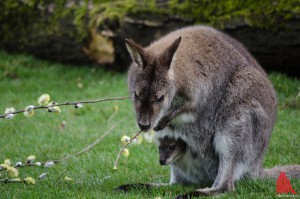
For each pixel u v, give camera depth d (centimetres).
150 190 959
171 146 997
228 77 1003
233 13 1564
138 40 1717
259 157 1011
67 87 1777
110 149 1252
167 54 923
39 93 1723
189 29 1052
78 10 1844
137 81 922
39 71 1902
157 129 968
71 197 912
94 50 1856
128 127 1409
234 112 977
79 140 1320
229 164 962
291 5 1493
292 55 1562
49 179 1027
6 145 1267
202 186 1012
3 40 2000
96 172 1093
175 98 960
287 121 1368
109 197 901
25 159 1170
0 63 1922
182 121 983
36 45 1955
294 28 1504
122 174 1079
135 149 1247
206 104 985
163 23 1656
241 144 970
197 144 996
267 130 1011
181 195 898
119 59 1848
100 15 1783
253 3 1548
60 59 1961
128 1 1741
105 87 1744
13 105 1605
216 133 984
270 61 1612
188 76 954
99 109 1575
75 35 1855
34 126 1427
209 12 1596
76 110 1568
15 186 966
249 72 1012
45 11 1897
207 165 1007
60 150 1248
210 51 1001
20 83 1808
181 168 1027
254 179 984
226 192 937
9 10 1944
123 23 1717
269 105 1017
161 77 916
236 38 1587
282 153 1194
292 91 1540
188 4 1620
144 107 911
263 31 1545
